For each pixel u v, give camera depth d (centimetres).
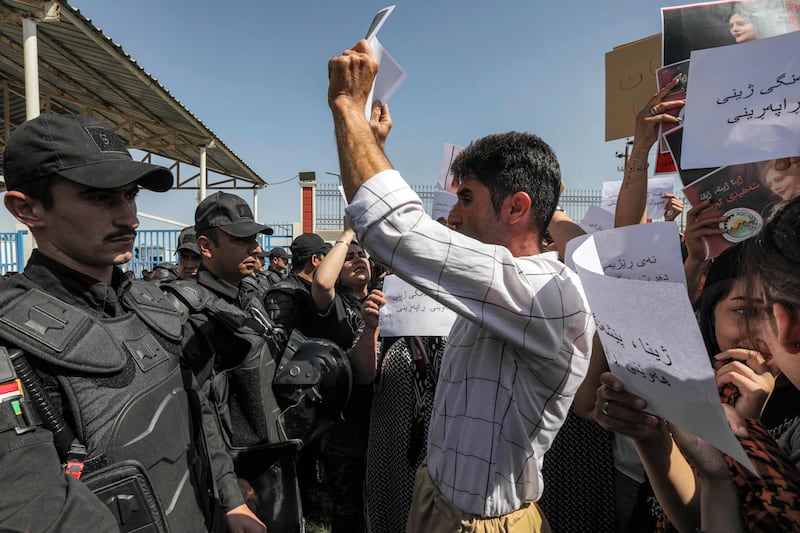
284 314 232
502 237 107
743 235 85
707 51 82
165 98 714
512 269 88
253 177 1334
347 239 248
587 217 224
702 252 91
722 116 82
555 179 107
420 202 91
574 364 98
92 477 89
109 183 98
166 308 126
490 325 89
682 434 86
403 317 169
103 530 82
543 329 91
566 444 158
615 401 88
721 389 87
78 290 103
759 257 81
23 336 86
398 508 181
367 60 90
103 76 713
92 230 102
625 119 141
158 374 109
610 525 154
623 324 70
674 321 60
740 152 80
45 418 87
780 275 77
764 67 77
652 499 135
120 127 916
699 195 91
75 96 842
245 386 173
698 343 58
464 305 88
